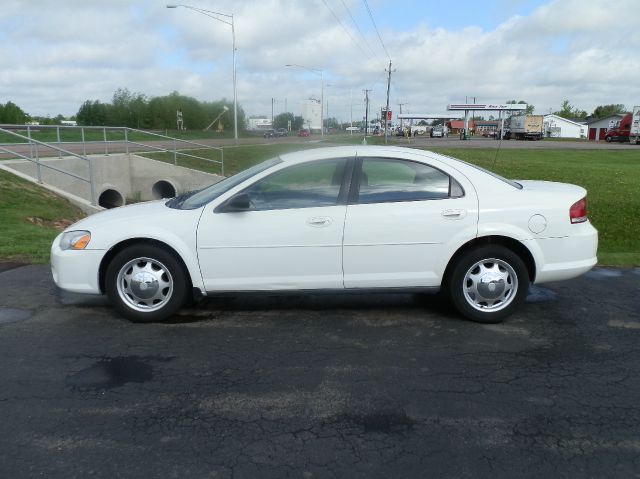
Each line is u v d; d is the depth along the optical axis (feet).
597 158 108.27
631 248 36.32
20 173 47.62
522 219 15.66
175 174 78.89
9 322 16.02
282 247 15.44
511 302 15.92
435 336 15.12
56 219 38.63
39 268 22.09
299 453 9.66
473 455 9.62
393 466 9.30
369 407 11.26
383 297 18.57
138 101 279.08
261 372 12.85
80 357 13.64
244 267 15.56
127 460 9.41
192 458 9.48
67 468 9.16
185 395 11.72
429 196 15.74
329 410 11.13
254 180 15.79
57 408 11.13
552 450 9.78
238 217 15.46
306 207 15.55
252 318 16.51
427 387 12.14
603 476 9.06
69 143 73.15
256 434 10.25
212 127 301.43
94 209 47.93
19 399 11.49
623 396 11.78
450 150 122.62
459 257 15.85
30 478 8.88
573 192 16.35
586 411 11.15
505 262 15.78
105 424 10.53
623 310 17.38
